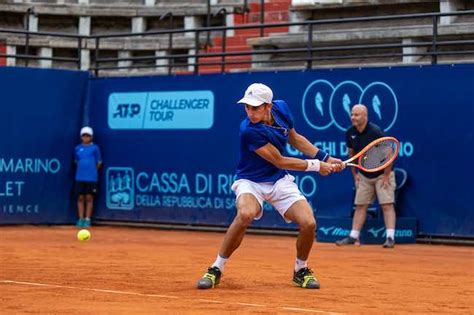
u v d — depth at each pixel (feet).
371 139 55.88
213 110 69.15
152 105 72.54
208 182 69.46
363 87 62.49
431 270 42.55
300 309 28.58
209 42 90.07
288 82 65.67
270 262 45.42
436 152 59.72
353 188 62.39
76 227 74.23
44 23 103.24
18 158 73.46
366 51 80.89
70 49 103.60
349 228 59.16
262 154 32.81
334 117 63.57
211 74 69.21
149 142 72.69
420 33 76.23
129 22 102.17
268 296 31.73
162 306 28.76
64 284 34.78
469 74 58.70
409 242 59.67
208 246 56.34
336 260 47.14
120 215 74.28
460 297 32.55
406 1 80.07
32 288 33.37
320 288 34.42
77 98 76.07
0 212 72.79
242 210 33.17
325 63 82.99
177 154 70.95
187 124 70.49
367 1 82.02
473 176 58.44
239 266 43.01
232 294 32.14
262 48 85.87
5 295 31.30
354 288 34.68
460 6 78.13
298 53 84.12
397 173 60.90
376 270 42.09
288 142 34.40
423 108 60.23
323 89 64.13
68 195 75.87
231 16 94.84
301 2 85.35
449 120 59.36
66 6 101.60
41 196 74.64
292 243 59.82
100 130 75.56
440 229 59.52
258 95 32.42
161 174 71.97
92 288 33.53
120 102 74.38
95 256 47.50
